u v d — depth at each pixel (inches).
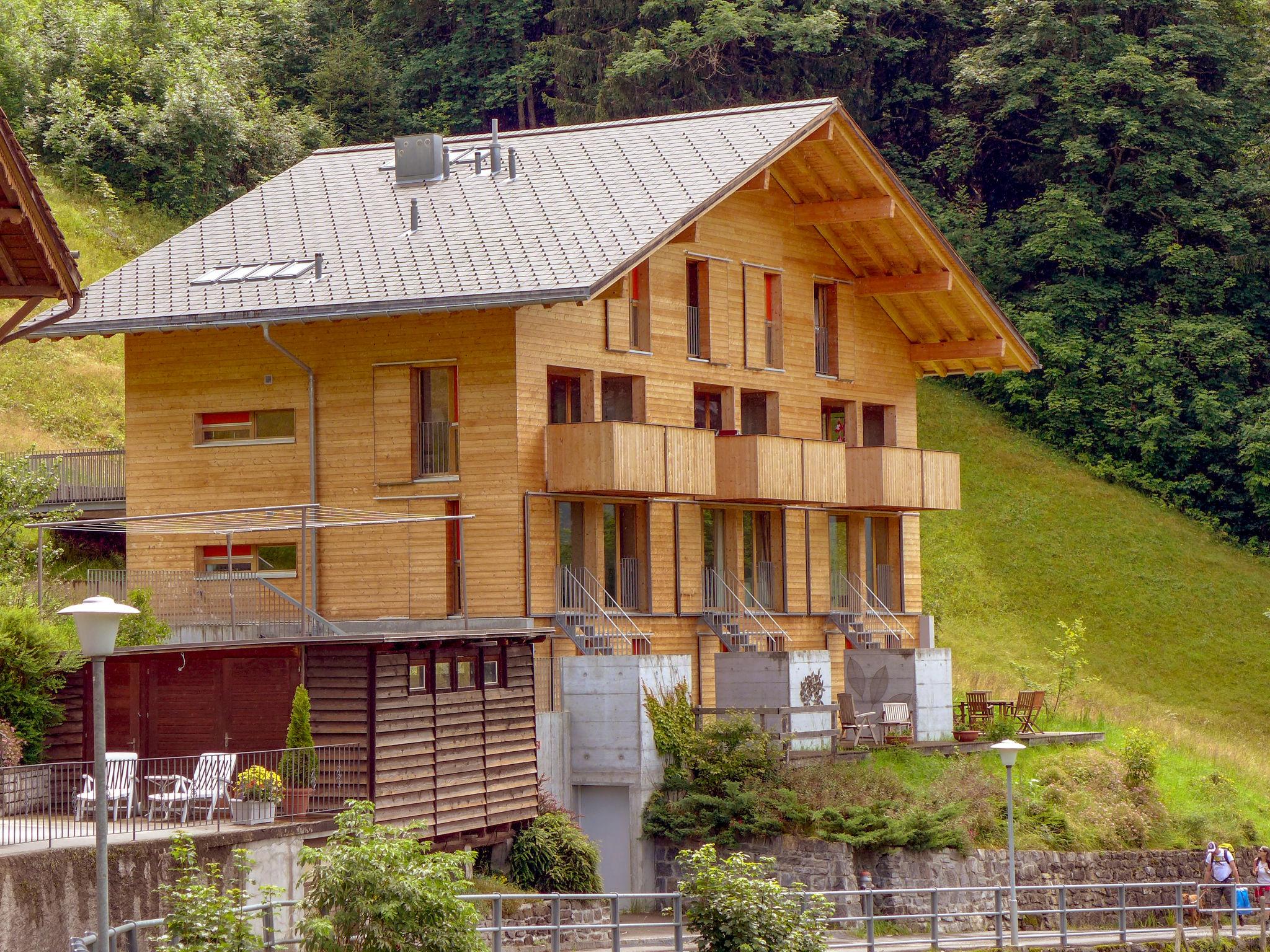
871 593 2714.1
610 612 2225.6
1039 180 4333.2
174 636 1918.1
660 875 1977.1
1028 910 1868.8
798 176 2517.2
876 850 1962.4
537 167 2354.8
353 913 1182.3
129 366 2289.6
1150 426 3897.6
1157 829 2326.5
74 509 2253.9
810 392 2576.3
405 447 2153.1
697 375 2393.0
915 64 4539.9
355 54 4837.6
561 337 2191.2
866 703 2386.8
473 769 1780.3
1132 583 3555.6
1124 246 4183.1
